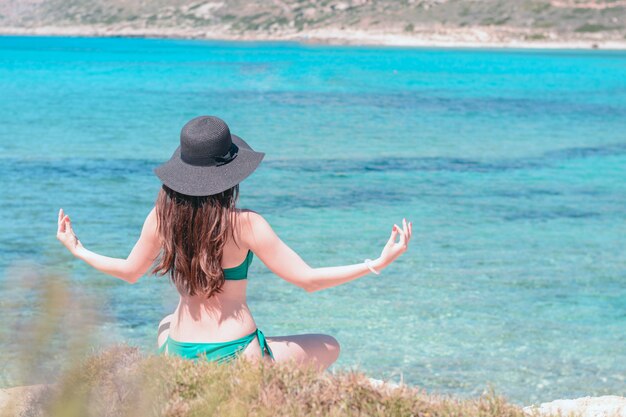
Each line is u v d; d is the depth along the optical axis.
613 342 7.79
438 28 198.12
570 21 194.25
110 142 23.91
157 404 2.77
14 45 164.38
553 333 8.01
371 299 8.98
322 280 3.46
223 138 3.42
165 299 3.24
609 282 9.91
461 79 65.81
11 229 11.99
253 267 10.23
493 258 11.02
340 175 18.61
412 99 44.75
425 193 16.34
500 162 21.56
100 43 190.38
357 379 3.23
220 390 2.92
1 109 34.12
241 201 15.06
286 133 27.83
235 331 3.48
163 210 3.41
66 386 1.36
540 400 6.47
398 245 3.43
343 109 38.03
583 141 27.03
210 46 172.88
